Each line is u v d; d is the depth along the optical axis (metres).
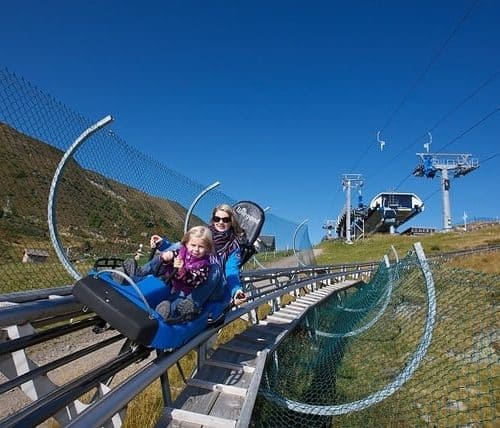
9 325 1.70
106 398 1.50
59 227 2.88
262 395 2.68
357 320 5.38
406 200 36.66
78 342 4.29
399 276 4.31
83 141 2.44
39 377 1.75
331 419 3.07
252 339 3.44
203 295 2.21
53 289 2.20
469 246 19.88
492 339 3.04
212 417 1.89
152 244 2.46
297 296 6.90
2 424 1.25
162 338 1.85
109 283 1.88
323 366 3.85
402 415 2.95
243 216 3.32
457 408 2.88
